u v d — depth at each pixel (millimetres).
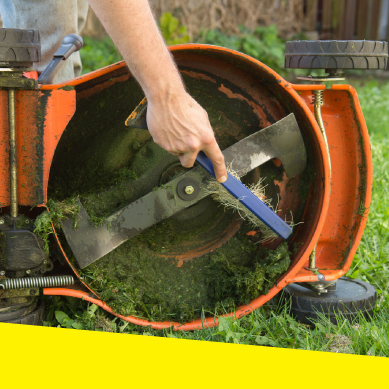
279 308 1702
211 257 1672
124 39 1144
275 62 6457
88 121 1555
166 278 1652
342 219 1726
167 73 1179
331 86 1622
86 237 1461
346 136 1690
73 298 1659
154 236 1621
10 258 1330
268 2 7066
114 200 1550
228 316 1563
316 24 7637
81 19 2145
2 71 1246
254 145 1533
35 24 1872
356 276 1903
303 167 1600
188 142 1229
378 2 7480
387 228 2258
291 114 1545
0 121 1283
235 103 1603
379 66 1630
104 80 1481
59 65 1519
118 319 1596
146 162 1571
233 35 6645
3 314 1385
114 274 1581
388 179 2883
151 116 1235
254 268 1628
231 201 1565
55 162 1584
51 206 1410
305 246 1609
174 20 5695
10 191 1318
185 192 1515
